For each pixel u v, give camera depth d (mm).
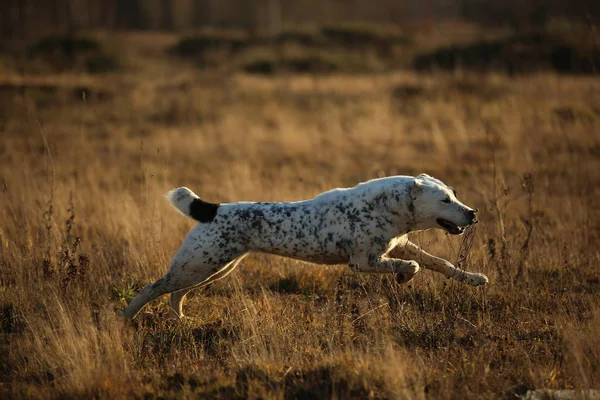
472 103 43000
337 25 87812
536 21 120000
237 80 54438
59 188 23422
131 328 14641
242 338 13781
